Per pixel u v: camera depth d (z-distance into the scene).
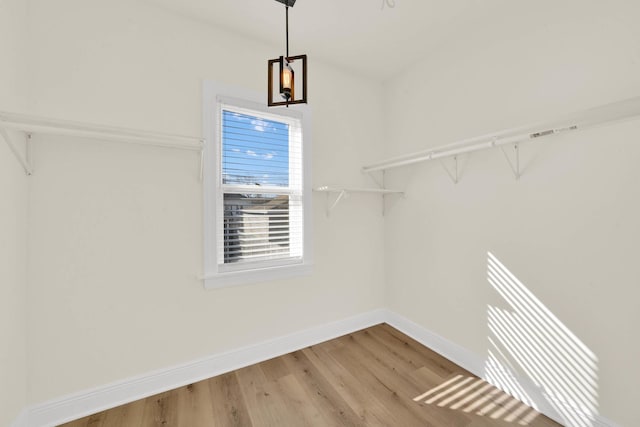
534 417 1.50
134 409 1.55
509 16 1.68
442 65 2.12
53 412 1.43
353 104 2.53
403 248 2.51
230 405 1.59
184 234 1.78
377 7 1.71
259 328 2.05
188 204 1.79
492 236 1.79
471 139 1.68
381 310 2.69
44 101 1.42
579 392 1.39
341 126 2.46
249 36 2.00
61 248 1.46
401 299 2.53
